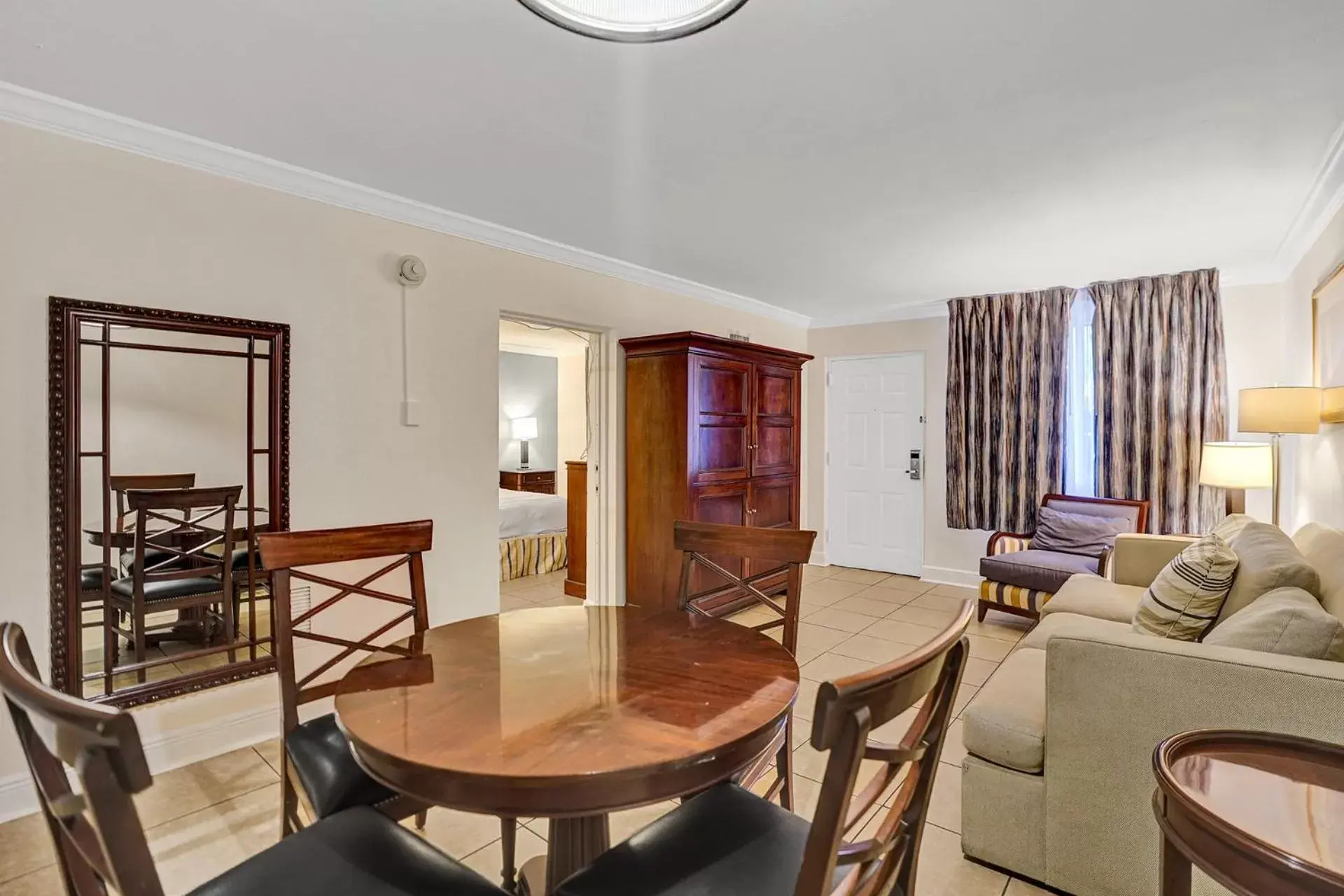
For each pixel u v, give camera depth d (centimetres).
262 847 198
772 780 231
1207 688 153
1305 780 113
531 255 360
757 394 463
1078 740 171
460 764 102
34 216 211
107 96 208
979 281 450
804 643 380
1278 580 194
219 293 250
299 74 196
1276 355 409
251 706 263
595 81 199
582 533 476
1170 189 282
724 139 237
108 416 226
